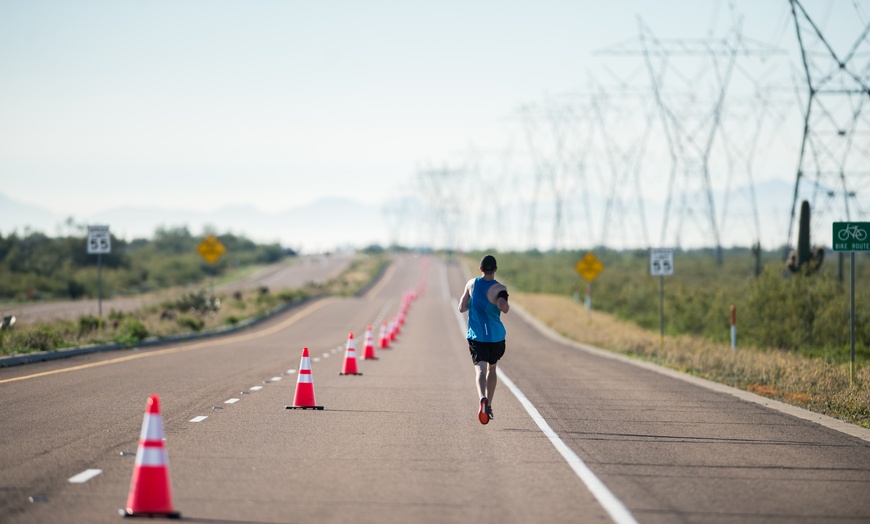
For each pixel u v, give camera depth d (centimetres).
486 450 2633
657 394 4269
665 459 2516
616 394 4259
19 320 9150
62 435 2820
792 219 8656
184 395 4006
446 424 3177
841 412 3625
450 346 8062
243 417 3309
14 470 2252
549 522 1778
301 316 13350
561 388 4528
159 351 7019
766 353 6331
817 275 7700
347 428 3053
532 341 9100
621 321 11456
